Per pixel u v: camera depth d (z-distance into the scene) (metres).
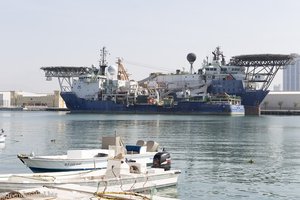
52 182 26.78
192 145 70.81
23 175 29.19
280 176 40.66
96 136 88.31
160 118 170.50
